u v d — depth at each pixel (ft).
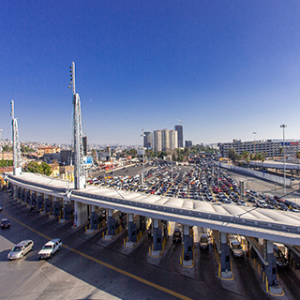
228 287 60.90
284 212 73.00
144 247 88.07
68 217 124.36
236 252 76.02
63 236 101.86
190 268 71.20
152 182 251.60
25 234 105.60
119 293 59.36
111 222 97.55
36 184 151.33
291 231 55.01
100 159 526.16
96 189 122.83
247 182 241.35
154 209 80.18
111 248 87.66
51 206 140.05
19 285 63.57
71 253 84.12
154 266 73.15
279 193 181.88
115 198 94.07
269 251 59.47
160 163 555.69
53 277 67.67
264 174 267.18
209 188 217.97
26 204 167.63
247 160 399.24
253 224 60.85
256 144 632.38
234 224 62.69
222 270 66.23
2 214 142.72
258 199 157.69
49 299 57.21
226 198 166.81
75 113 120.57
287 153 600.39
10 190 222.28
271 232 56.03
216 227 63.93
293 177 278.46
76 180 120.88
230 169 380.17
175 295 58.03
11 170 297.74
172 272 69.21
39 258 79.15
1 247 90.94
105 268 72.49
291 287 60.29
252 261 74.64
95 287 62.23
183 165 488.44
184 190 203.92
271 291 57.98
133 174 342.85
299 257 67.56
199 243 89.20
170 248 86.69
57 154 495.00
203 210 72.69
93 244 91.86
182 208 73.92
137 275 68.03
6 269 72.90
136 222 99.19
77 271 71.00
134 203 86.48
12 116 209.36
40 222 123.65
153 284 63.16
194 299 56.29
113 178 291.38
